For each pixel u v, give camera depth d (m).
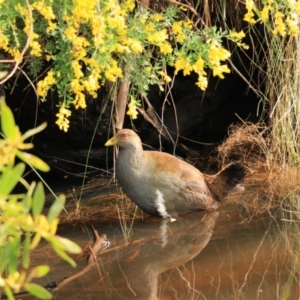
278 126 12.95
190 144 14.34
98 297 7.78
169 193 10.55
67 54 8.60
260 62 13.55
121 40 8.59
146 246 9.43
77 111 13.41
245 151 13.41
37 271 3.25
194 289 7.96
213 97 14.64
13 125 2.97
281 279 8.13
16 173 3.00
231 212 10.68
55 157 13.90
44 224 3.05
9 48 8.82
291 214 10.41
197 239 9.62
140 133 14.15
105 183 12.74
